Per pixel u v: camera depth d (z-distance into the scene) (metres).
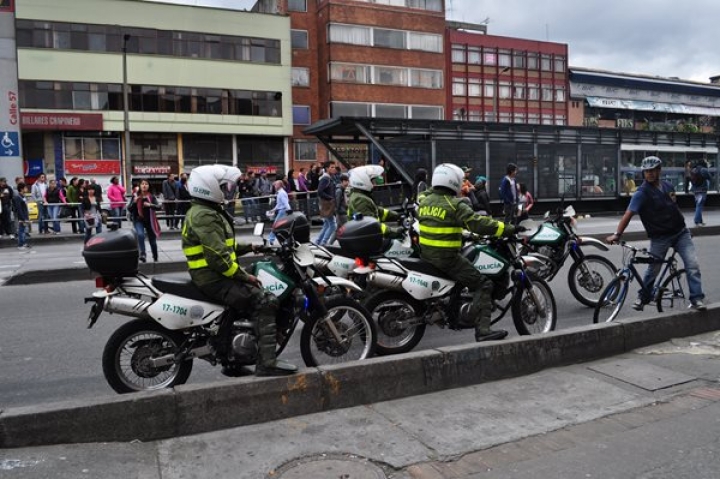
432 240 5.56
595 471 3.54
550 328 6.29
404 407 4.46
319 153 45.62
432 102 49.91
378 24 47.41
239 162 42.06
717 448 3.82
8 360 5.98
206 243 4.23
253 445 3.85
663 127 64.06
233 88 41.16
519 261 6.00
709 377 5.09
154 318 4.32
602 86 62.66
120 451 3.74
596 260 8.12
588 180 23.42
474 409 4.43
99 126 37.47
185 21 39.69
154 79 39.03
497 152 21.23
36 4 36.12
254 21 41.62
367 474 3.47
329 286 5.27
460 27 60.00
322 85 46.94
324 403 4.37
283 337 4.84
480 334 5.57
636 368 5.29
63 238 17.80
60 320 7.77
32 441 3.73
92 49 37.41
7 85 19.77
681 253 6.57
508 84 57.00
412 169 19.75
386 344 5.72
